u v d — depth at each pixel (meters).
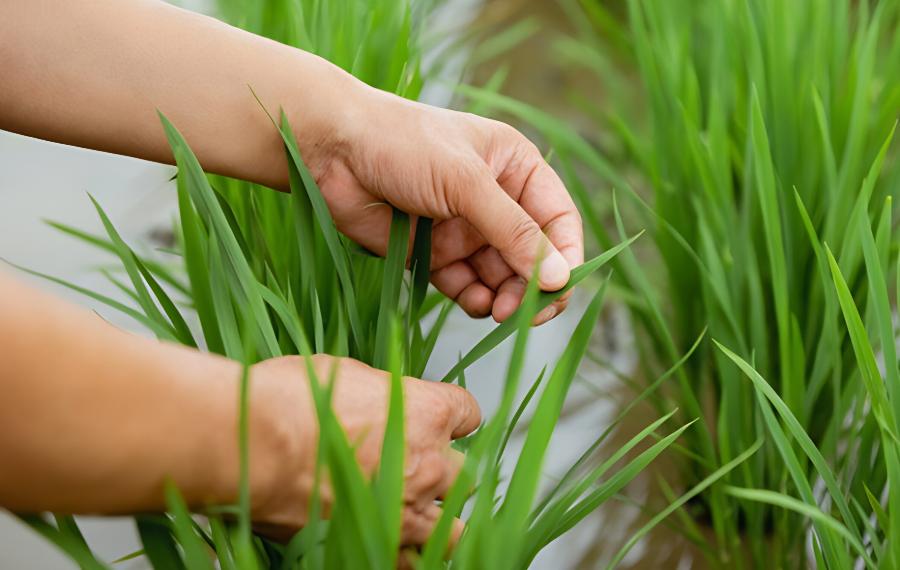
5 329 0.65
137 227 1.24
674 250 1.04
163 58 0.83
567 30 1.69
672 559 1.00
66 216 1.25
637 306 1.04
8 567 0.96
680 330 1.04
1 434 0.65
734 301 0.98
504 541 0.69
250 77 0.84
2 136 1.37
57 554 0.97
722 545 0.98
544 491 1.02
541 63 1.60
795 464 0.81
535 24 1.71
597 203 1.29
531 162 0.88
